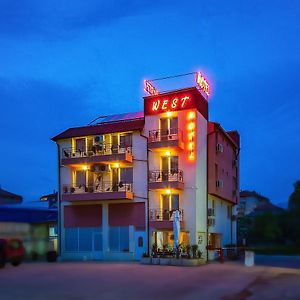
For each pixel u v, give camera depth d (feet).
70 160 126.62
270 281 64.13
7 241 94.32
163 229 114.73
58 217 128.77
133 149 122.11
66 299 45.96
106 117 142.61
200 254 100.83
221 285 59.06
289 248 73.82
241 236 138.41
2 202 180.86
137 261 113.19
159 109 120.06
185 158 115.85
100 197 120.57
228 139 144.25
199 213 116.16
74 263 106.52
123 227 120.57
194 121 115.85
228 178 144.25
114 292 51.34
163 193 117.08
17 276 71.51
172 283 60.85
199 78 123.44
